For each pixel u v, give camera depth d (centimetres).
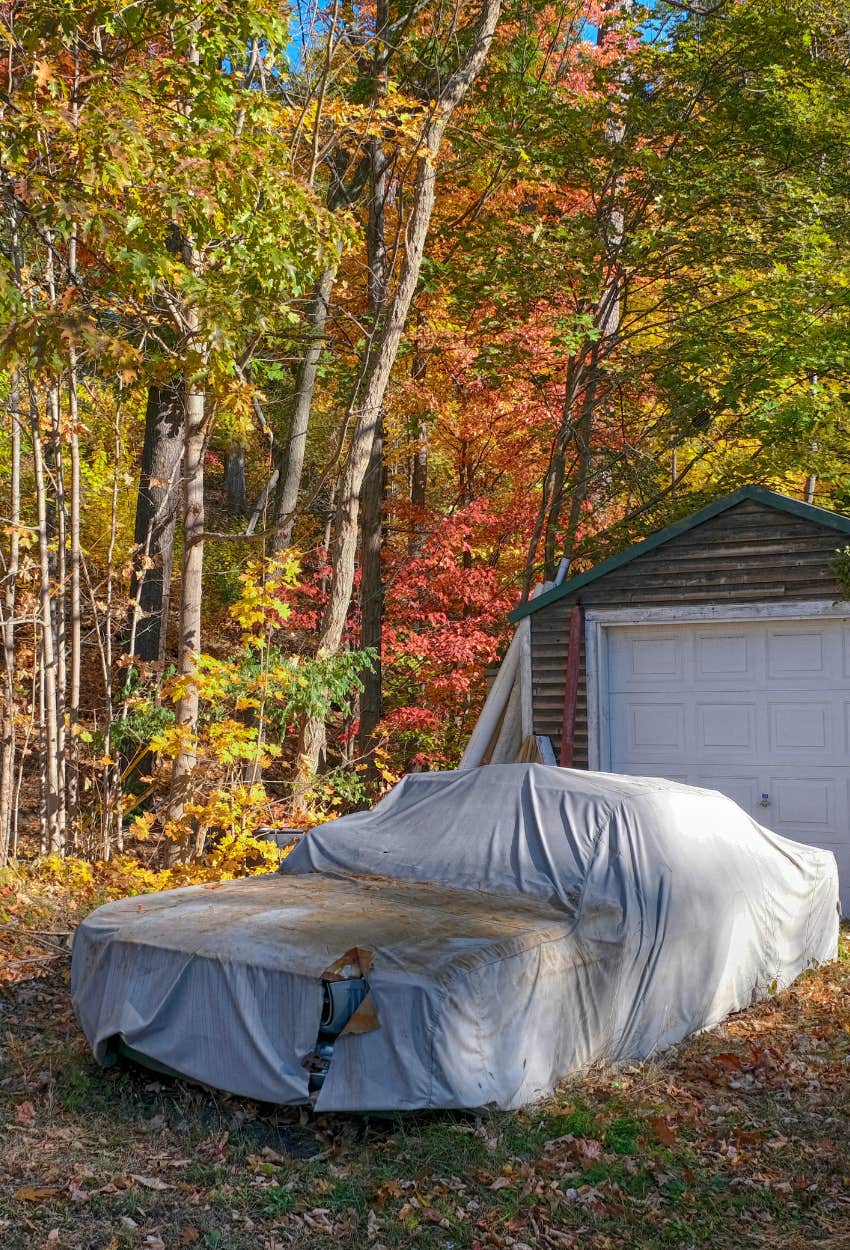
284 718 1086
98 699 1537
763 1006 709
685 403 1689
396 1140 471
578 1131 485
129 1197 425
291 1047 487
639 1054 588
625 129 1673
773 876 741
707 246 1576
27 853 1213
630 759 1168
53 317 714
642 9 1681
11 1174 446
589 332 1567
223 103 891
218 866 945
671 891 620
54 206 751
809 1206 444
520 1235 410
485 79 1634
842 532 1075
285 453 1677
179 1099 529
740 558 1118
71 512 1111
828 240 1550
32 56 818
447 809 676
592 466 1848
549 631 1217
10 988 694
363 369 1252
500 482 1920
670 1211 434
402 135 1312
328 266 922
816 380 1669
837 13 1620
